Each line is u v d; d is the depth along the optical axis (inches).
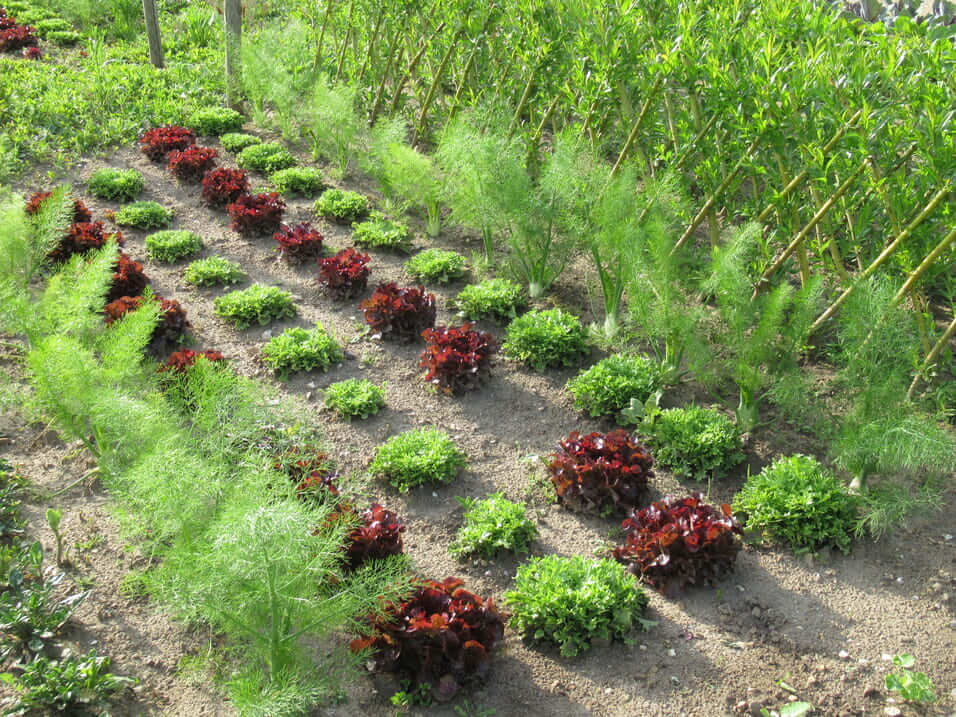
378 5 438.6
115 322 239.6
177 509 154.2
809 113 242.5
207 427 196.9
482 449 244.8
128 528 174.6
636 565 197.9
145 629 180.7
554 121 400.2
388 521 193.3
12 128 446.9
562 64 332.8
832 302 275.9
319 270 344.2
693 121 288.2
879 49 231.5
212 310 312.5
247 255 355.6
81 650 173.5
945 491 224.8
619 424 250.5
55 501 217.3
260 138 478.3
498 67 398.0
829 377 265.1
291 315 308.3
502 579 197.8
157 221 374.3
